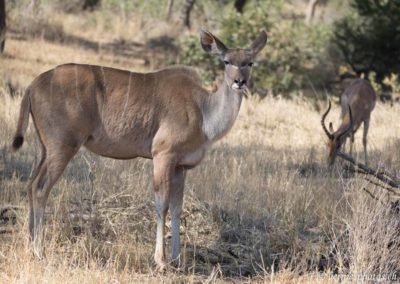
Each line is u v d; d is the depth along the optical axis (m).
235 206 18.86
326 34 45.38
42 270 14.48
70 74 15.68
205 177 20.67
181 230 17.73
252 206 18.92
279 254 16.61
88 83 15.67
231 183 20.42
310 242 17.09
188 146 15.96
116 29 56.50
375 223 15.81
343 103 30.78
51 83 15.59
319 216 18.83
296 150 27.42
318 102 38.44
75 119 15.53
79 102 15.55
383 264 15.45
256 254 16.52
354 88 29.53
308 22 48.75
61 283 13.66
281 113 33.91
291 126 32.41
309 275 15.47
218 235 17.66
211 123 16.08
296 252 16.69
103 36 55.25
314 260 16.22
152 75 16.17
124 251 15.96
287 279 15.19
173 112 15.88
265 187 20.48
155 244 16.84
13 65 39.31
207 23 56.88
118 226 17.16
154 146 15.91
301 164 25.03
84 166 21.23
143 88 15.94
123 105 15.79
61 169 15.63
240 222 18.09
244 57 15.86
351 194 18.42
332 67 44.94
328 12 71.44
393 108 36.16
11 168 21.12
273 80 41.53
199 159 16.28
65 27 54.47
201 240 17.44
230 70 15.81
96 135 15.94
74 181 19.83
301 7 77.06
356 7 45.56
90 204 18.16
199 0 60.50
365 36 44.19
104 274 14.37
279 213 18.92
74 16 57.59
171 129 15.81
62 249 15.91
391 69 44.28
